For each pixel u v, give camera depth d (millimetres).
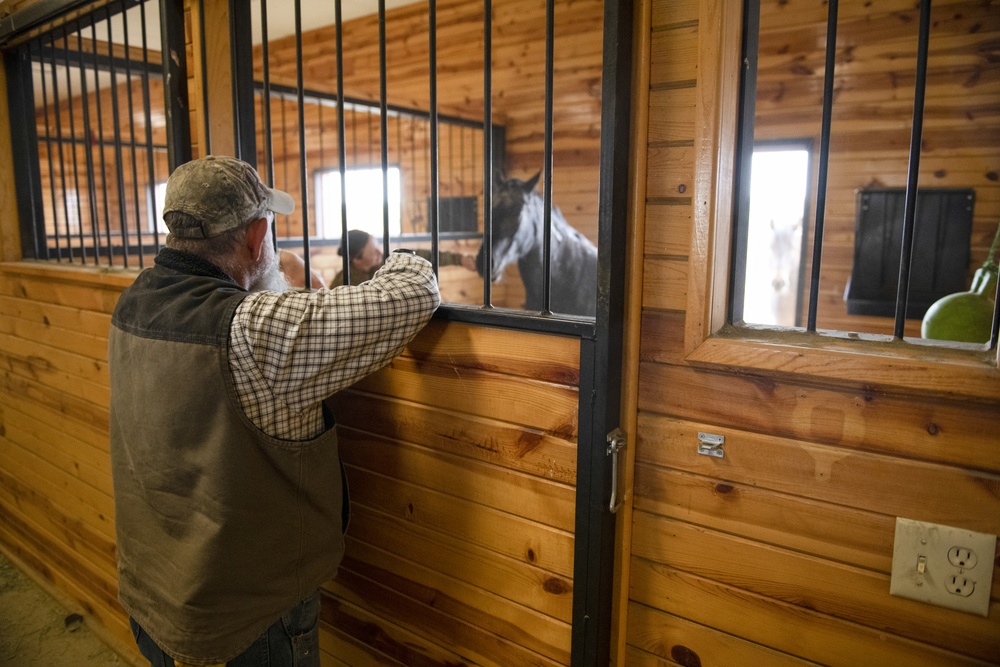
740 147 984
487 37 1100
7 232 2354
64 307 2055
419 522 1324
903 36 2918
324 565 1191
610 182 970
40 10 1924
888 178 3014
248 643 1089
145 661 1997
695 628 1052
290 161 5398
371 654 1478
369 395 1369
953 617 849
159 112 6129
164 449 1054
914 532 851
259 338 973
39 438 2340
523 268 3059
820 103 3133
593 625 1089
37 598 2391
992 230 2801
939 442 830
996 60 2740
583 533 1079
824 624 938
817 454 912
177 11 1607
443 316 1211
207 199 1075
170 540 1084
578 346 1050
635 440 1065
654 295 1021
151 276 1129
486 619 1252
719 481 997
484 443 1198
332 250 3387
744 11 953
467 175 4582
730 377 965
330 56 5008
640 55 966
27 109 2332
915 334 2924
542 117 4242
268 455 1052
